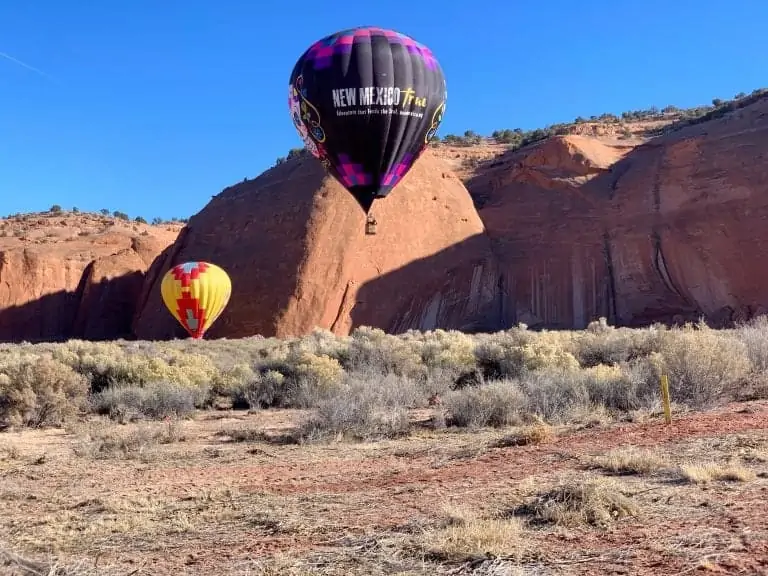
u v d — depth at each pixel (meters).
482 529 6.11
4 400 17.02
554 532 6.24
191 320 46.94
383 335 30.41
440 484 8.67
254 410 18.83
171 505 8.53
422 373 22.33
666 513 6.55
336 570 5.59
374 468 10.31
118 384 20.77
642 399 14.19
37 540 7.18
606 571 5.18
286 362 22.95
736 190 63.09
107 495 9.26
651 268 62.09
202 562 6.13
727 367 14.17
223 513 7.86
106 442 13.26
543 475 8.67
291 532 6.92
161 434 14.20
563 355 20.72
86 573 5.83
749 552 5.32
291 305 60.28
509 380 18.11
